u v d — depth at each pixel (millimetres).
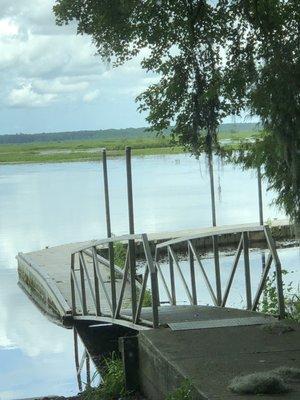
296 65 8516
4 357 11242
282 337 7129
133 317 8906
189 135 10141
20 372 10352
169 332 7484
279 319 8008
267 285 10344
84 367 10383
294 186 8930
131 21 10062
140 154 93812
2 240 26078
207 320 8086
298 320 8258
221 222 27281
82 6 10211
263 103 8586
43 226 29234
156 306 7867
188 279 17016
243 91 9289
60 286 15406
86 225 28797
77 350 11508
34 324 13633
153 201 36500
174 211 32000
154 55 10195
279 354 6492
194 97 9984
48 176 60469
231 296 13891
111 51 10430
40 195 43094
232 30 9422
